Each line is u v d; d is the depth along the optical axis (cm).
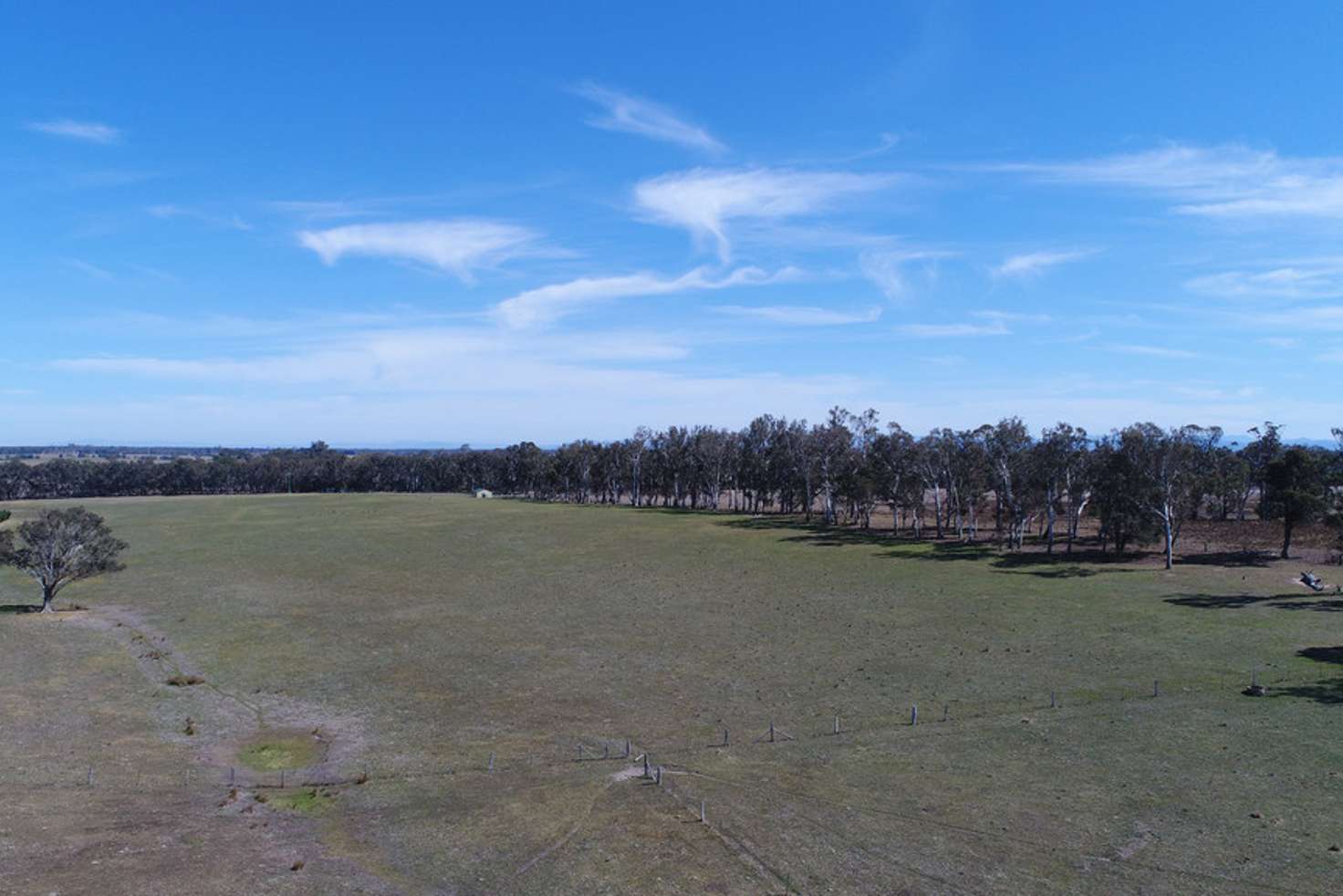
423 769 3612
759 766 3553
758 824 2950
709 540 11862
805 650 5603
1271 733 3747
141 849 2716
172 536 13212
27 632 6316
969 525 12925
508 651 5744
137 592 8200
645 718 4269
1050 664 5066
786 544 11331
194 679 5044
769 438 16700
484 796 3281
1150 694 4419
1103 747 3656
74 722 4219
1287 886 2423
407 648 5866
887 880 2525
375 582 8725
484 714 4378
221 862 2639
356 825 3017
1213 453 8900
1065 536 11644
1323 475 8994
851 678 4903
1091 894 2416
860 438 14138
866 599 7306
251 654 5712
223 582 8775
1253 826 2825
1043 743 3747
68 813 3016
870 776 3400
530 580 8738
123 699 4656
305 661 5541
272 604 7544
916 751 3703
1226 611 6394
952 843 2773
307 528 14238
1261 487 12144
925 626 6212
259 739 4044
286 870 2611
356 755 3809
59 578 7331
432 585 8538
